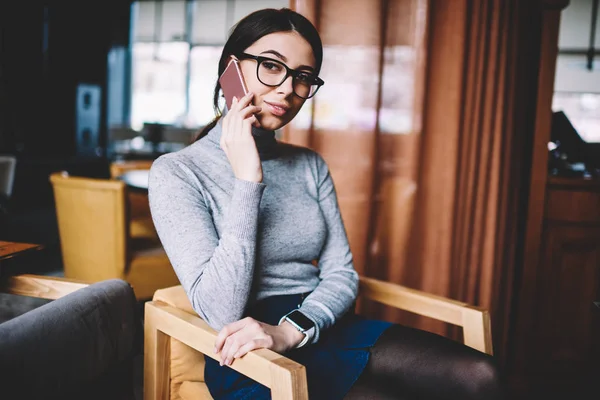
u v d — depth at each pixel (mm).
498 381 965
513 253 2006
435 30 1698
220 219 1013
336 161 1710
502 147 1859
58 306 939
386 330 1127
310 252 1129
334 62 1672
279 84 1012
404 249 1756
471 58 1729
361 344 1070
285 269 1083
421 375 1010
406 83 1699
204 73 9125
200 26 9016
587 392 1878
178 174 996
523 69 1927
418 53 1681
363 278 1303
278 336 896
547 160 1859
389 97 1710
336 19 1659
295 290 1097
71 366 905
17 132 6738
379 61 1661
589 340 1939
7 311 2469
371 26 1646
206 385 1049
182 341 975
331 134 1701
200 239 941
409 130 1713
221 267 889
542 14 1812
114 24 7961
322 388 938
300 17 1042
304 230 1110
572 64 7684
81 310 969
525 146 1964
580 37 7594
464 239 1827
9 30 6555
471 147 1783
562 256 1921
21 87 6719
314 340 970
